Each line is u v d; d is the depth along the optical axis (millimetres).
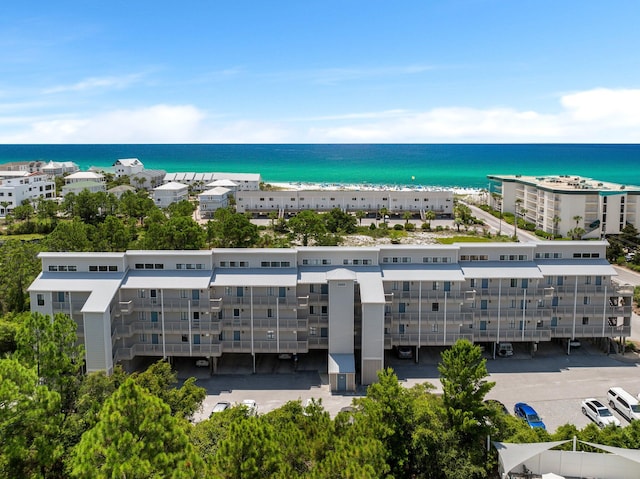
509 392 73125
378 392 51375
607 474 47531
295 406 54594
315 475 38125
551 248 85500
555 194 174500
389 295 79938
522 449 49438
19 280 101500
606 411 65750
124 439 36469
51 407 43250
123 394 39031
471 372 53031
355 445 41031
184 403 57688
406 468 48938
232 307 79000
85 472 35562
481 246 84500
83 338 77812
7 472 40969
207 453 46344
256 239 136000
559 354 85188
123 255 79125
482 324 82688
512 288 81812
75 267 79688
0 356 75188
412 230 187250
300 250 82125
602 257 86000
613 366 81125
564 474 48469
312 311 81000
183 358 83188
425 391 65125
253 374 78938
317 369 80438
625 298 84938
